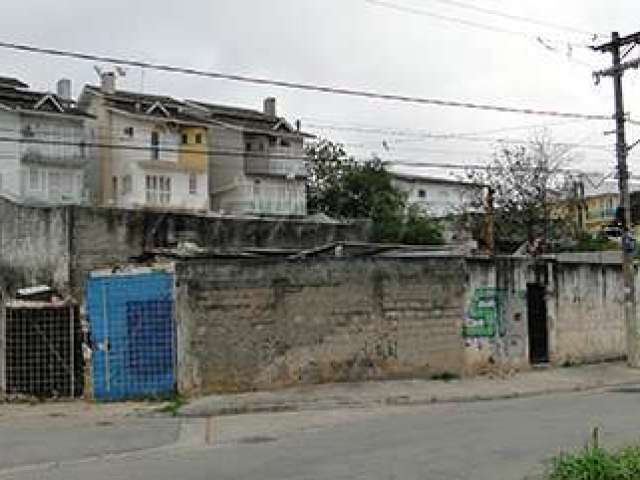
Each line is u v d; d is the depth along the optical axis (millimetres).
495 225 45781
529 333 25156
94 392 19766
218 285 19844
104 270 20094
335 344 21172
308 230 34562
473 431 13703
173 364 19578
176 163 57000
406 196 62906
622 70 25516
